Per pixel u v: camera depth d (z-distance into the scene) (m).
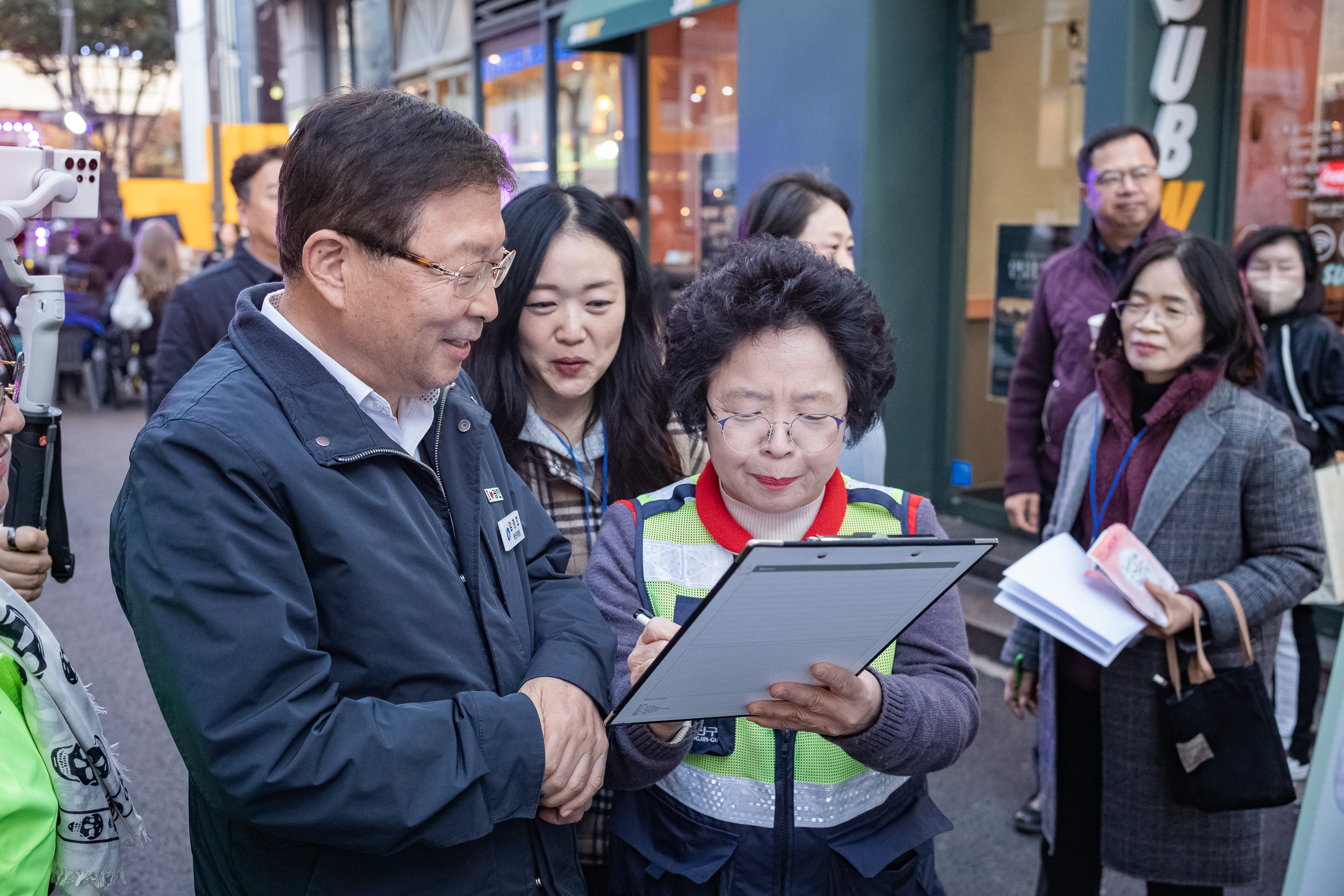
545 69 9.06
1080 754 2.44
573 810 1.38
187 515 1.22
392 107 1.30
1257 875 2.24
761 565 1.09
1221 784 2.11
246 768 1.18
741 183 6.78
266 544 1.23
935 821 1.58
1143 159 3.53
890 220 5.91
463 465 1.47
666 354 1.56
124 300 10.77
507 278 1.94
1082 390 3.64
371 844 1.22
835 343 1.45
